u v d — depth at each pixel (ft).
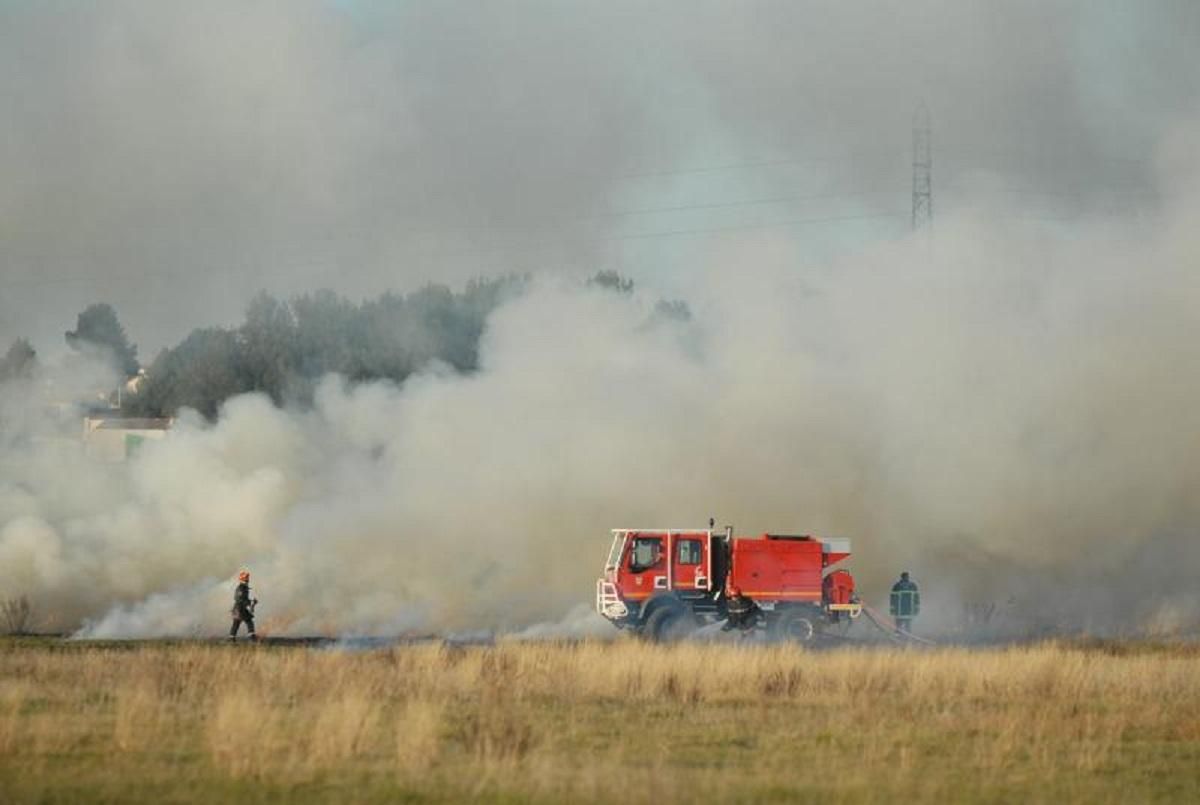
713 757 244.63
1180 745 273.75
